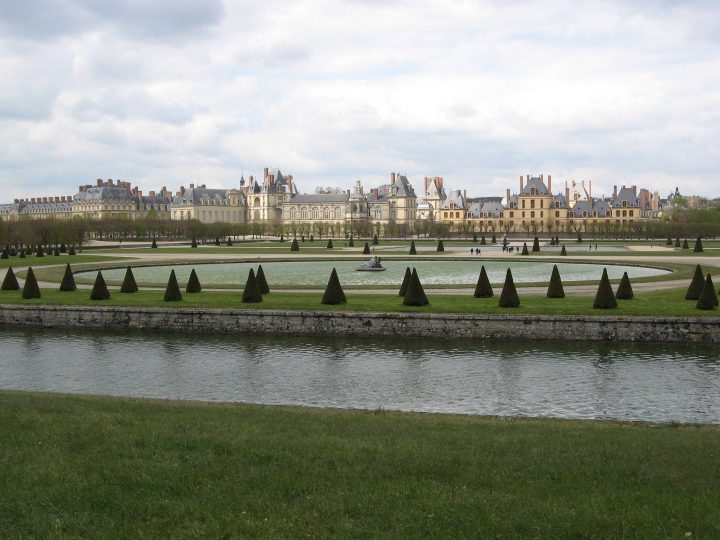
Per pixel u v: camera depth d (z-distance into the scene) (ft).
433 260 468.75
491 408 137.49
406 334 208.95
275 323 216.74
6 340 210.38
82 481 72.69
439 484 71.51
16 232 619.26
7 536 61.05
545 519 62.44
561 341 199.93
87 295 262.47
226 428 94.12
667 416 131.23
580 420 111.55
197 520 63.82
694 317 196.85
